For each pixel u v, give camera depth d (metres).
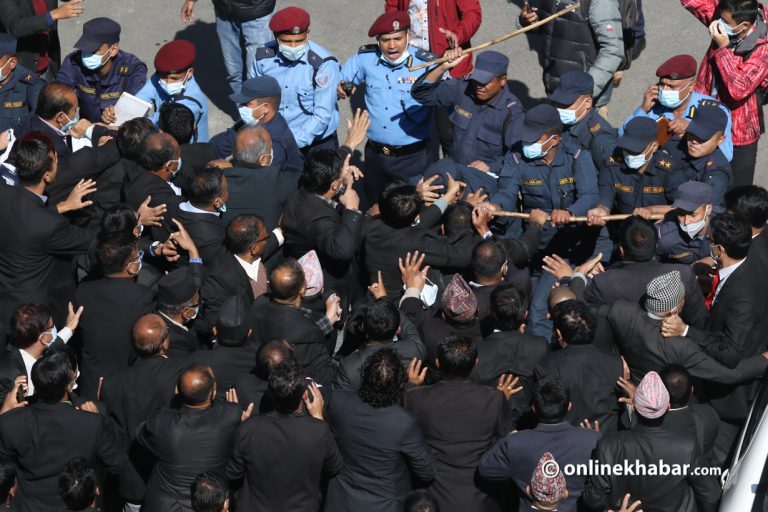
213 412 11.42
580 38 18.31
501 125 16.81
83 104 18.64
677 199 14.26
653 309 12.16
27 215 14.23
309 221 14.29
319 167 14.16
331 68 17.72
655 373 10.88
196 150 15.77
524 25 19.08
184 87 17.80
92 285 13.46
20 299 14.56
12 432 11.46
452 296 12.34
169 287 12.84
